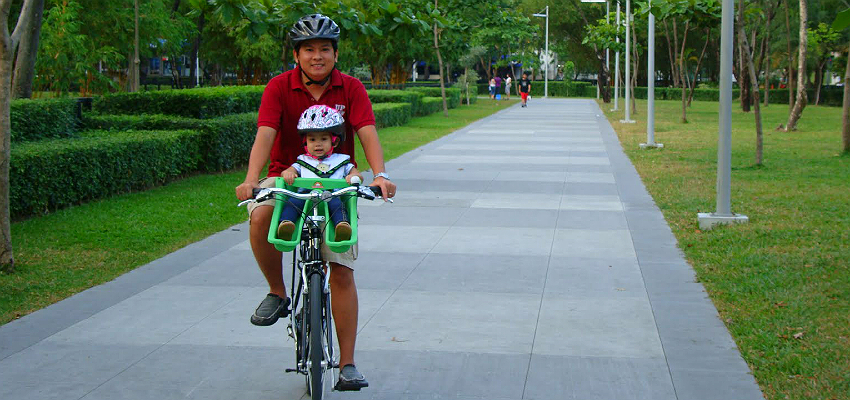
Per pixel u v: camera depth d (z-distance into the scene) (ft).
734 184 41.39
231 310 20.40
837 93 176.86
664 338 17.97
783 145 63.36
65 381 15.76
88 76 66.59
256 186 13.33
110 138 38.63
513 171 48.70
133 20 82.23
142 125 45.93
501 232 30.22
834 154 55.42
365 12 43.65
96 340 18.15
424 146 65.41
